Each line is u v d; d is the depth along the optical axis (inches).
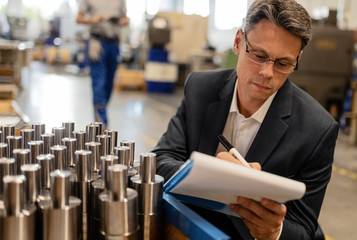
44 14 539.8
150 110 224.7
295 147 40.1
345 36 179.2
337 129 41.4
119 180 25.1
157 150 47.6
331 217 98.3
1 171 26.5
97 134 36.3
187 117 48.0
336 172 135.2
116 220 25.1
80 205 27.4
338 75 182.9
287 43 34.9
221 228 41.6
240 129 44.1
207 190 27.2
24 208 24.0
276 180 25.1
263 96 37.6
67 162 31.6
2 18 412.2
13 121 53.1
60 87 294.2
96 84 144.5
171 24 340.5
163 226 30.1
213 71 50.5
